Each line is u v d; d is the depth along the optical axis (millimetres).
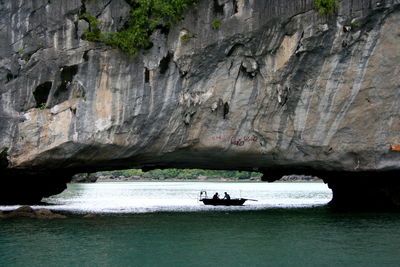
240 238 21406
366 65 26594
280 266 16562
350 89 26938
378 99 27172
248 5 25891
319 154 28375
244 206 38812
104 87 25672
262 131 27766
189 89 26453
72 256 17734
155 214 31109
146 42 25625
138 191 76438
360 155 28281
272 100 27172
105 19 25672
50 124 25422
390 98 27188
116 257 17609
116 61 25609
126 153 26844
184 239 21047
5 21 25828
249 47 26250
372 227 24828
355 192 36812
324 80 26812
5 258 17438
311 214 31125
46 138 25406
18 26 25766
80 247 19219
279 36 26062
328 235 22312
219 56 26172
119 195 61844
